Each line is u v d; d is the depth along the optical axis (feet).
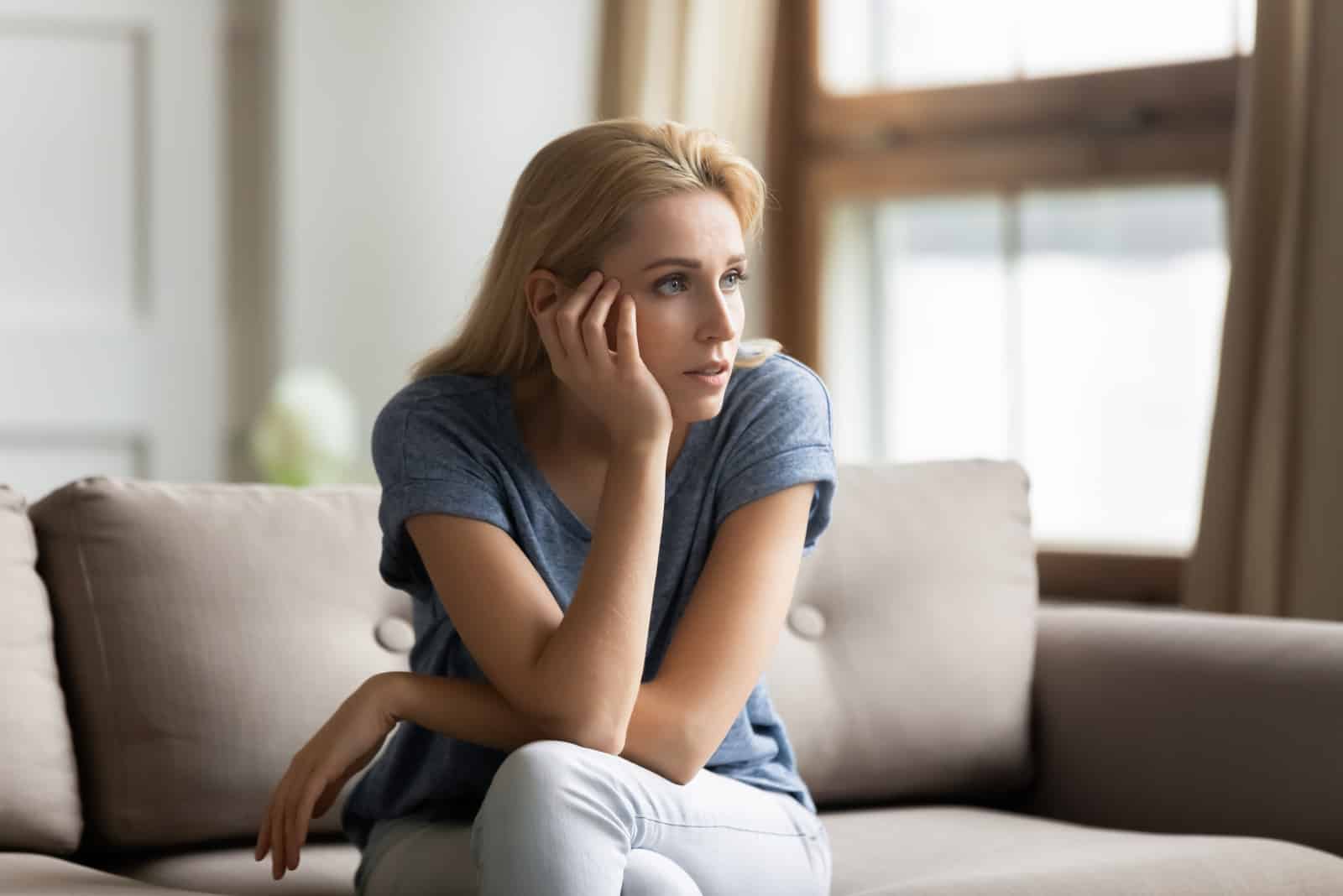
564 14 18.20
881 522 9.62
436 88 18.38
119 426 18.53
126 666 7.98
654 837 5.97
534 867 5.56
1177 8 14.69
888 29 16.38
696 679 6.32
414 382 7.27
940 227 16.03
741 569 6.63
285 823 6.31
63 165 18.38
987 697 9.37
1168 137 14.60
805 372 7.38
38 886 6.44
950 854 7.77
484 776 6.79
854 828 8.62
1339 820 8.19
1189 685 8.95
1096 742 9.30
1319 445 12.34
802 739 8.98
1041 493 15.51
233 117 18.99
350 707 6.40
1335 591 12.22
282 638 8.21
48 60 18.31
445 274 18.43
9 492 8.14
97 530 8.14
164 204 18.60
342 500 8.78
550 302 6.77
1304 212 12.46
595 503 6.98
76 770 7.87
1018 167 15.47
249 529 8.40
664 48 16.34
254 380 19.15
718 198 6.65
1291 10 12.65
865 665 9.23
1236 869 7.22
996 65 15.76
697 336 6.59
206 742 7.98
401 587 7.19
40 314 18.30
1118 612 9.91
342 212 18.33
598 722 6.06
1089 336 15.21
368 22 18.33
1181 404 14.75
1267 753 8.52
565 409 7.00
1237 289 12.71
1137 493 15.01
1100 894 6.79
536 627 6.34
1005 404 15.71
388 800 7.19
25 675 7.72
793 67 16.81
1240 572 12.65
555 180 6.75
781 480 6.86
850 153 16.49
